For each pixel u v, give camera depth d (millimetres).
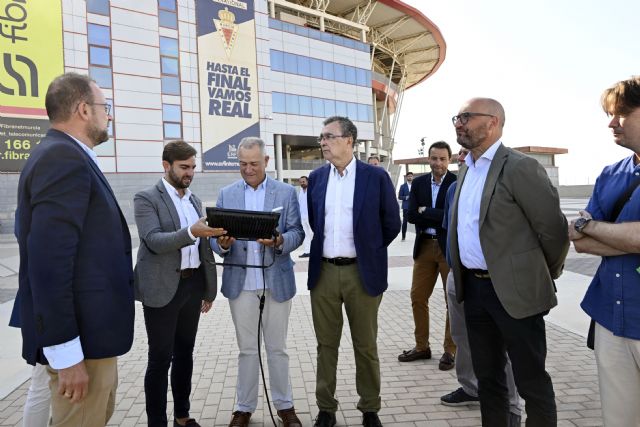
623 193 1881
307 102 34656
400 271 8578
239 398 2955
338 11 38781
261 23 30484
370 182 2900
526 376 2225
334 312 2953
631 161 1933
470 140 2285
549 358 3869
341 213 2908
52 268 1577
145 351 4457
